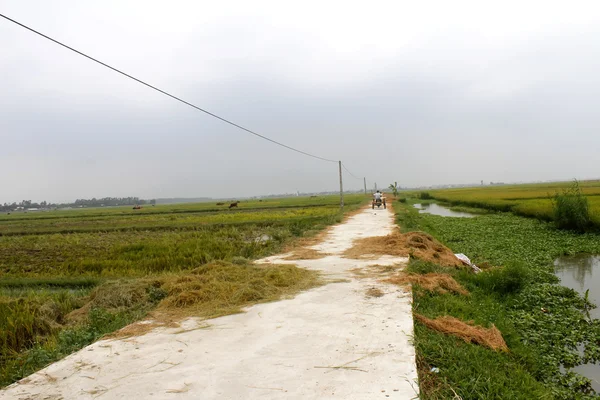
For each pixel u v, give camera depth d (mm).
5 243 22406
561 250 13461
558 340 5777
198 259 13383
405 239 12344
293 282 7512
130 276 11953
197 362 4047
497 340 4879
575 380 4484
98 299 7762
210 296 6555
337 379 3500
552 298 7801
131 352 4426
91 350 4531
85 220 45469
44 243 21891
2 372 4512
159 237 22219
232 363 3973
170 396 3312
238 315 5715
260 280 7207
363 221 23844
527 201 36406
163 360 4145
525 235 17406
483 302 7047
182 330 5148
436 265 9219
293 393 3266
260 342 4551
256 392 3314
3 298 8547
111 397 3352
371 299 6199
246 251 12984
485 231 19047
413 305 5922
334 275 8266
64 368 4039
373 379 3473
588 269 11117
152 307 6684
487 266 11234
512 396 3443
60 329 6773
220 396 3271
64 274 12836
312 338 4590
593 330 6102
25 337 6324
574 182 19281
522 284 8203
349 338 4527
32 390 3562
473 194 61062
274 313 5695
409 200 66500
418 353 4102
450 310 6086
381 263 9469
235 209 56844
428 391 3355
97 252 17234
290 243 14273
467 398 3377
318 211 40438
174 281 7645
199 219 35906
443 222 24359
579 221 17984
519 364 4516
